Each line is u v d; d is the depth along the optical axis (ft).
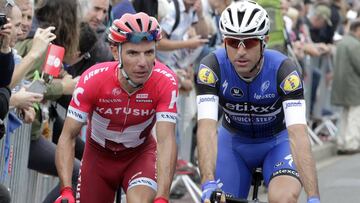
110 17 59.82
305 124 40.04
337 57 99.19
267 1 62.59
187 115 72.23
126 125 40.98
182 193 66.90
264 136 44.04
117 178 42.50
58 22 49.06
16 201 48.55
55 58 46.21
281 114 43.16
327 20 104.58
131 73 38.24
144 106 40.27
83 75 40.29
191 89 70.38
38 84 44.86
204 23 72.64
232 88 41.60
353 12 115.44
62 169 39.32
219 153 44.60
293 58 69.51
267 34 39.50
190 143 73.20
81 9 51.42
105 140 41.73
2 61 38.47
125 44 37.91
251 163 44.60
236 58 39.24
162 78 40.04
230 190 44.04
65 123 40.19
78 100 40.01
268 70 41.09
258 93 41.52
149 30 37.65
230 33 38.81
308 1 106.52
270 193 39.75
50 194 47.96
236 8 39.19
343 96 99.50
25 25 47.60
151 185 40.29
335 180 80.69
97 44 53.67
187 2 67.51
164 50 66.85
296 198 39.42
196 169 70.95
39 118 48.55
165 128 39.63
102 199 42.68
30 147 48.88
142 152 42.32
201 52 74.08
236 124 43.96
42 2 49.55
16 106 44.19
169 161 39.06
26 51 49.75
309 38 98.37
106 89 39.91
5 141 45.11
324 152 97.91
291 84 40.52
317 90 101.81
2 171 45.11
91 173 42.50
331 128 107.14
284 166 41.81
